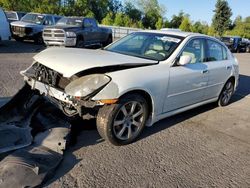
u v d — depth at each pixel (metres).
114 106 3.73
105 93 3.59
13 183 2.80
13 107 4.19
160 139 4.40
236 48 29.53
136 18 72.88
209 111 6.11
